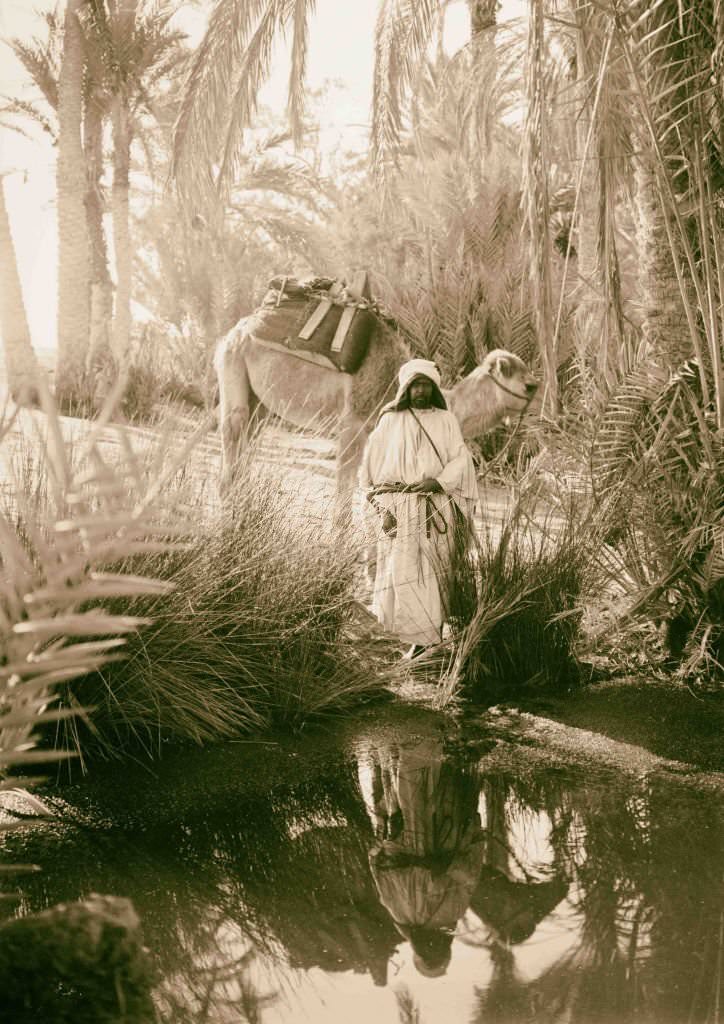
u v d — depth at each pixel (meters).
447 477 5.33
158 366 13.52
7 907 2.88
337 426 6.90
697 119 5.29
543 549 5.55
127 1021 2.01
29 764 3.94
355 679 5.00
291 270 20.23
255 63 8.71
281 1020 2.30
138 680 4.27
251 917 2.87
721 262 5.57
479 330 12.30
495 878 3.14
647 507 5.46
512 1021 2.29
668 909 2.89
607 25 5.12
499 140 13.41
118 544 1.21
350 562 5.25
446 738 4.46
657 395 5.50
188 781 3.91
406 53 8.90
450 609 5.39
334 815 3.65
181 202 8.92
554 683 5.20
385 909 2.93
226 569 4.77
